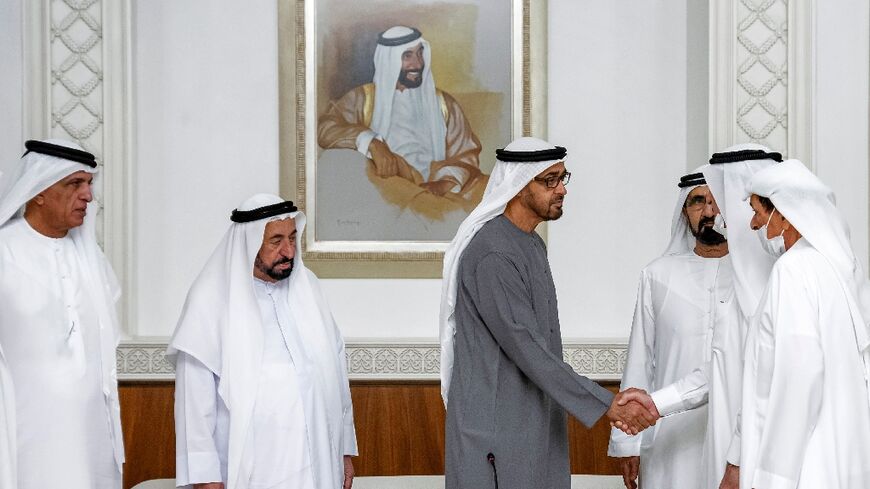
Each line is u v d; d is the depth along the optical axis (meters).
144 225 5.16
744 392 2.57
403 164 5.20
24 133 4.78
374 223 5.20
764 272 2.92
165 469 4.83
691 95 5.08
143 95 5.14
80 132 4.90
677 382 3.10
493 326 2.84
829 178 4.61
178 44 5.16
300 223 3.43
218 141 5.19
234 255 3.20
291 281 3.38
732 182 3.05
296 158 5.16
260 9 5.20
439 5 5.18
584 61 5.21
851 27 4.61
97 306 3.22
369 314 5.21
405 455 4.93
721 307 3.26
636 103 5.21
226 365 3.10
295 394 3.13
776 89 4.71
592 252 5.23
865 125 4.61
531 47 5.17
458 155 5.19
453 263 2.98
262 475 3.05
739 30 4.70
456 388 2.90
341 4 5.16
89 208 3.29
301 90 5.15
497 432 2.82
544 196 2.96
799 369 2.42
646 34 5.20
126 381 4.93
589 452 4.89
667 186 5.20
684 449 3.26
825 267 2.52
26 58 4.79
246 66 5.20
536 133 5.18
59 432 2.97
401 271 5.20
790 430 2.42
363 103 5.18
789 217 2.60
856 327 2.50
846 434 2.44
